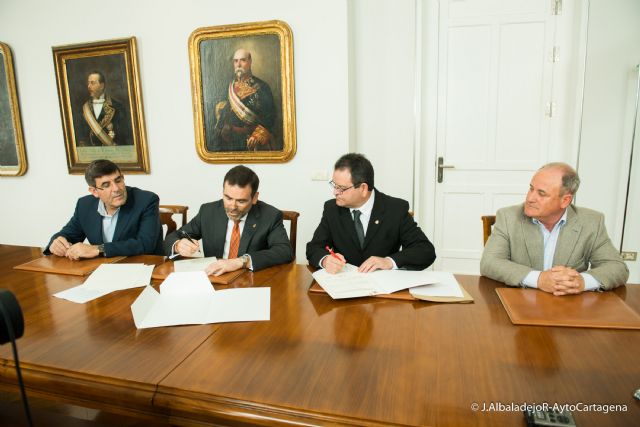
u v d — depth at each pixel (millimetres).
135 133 3291
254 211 1880
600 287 1293
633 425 702
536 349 956
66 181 3592
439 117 3203
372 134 3207
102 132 3381
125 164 3379
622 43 2764
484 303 1240
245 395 803
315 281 1448
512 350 953
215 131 3129
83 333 1090
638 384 815
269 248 1818
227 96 3053
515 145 3133
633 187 2811
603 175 2902
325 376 860
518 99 3074
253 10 2914
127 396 846
